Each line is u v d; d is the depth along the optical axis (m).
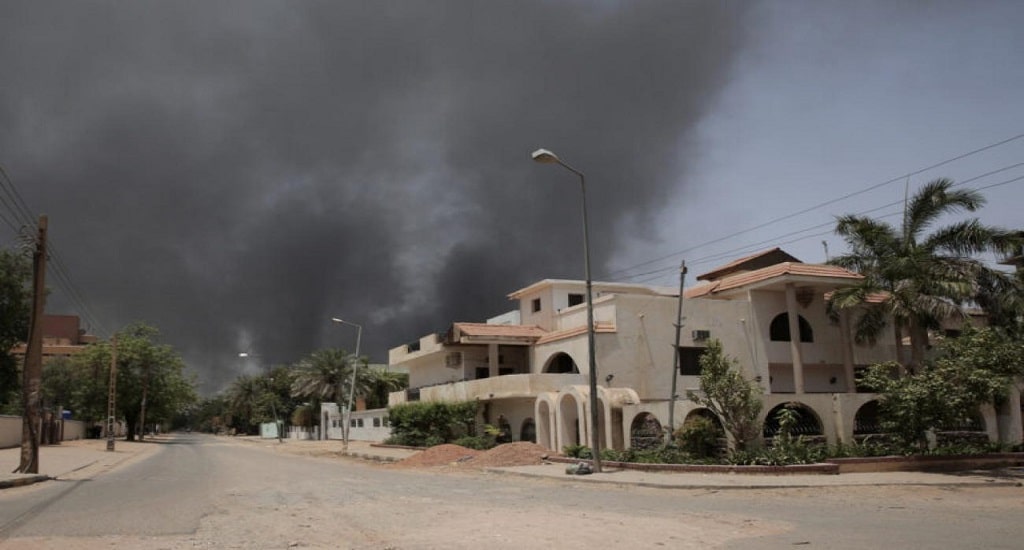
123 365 71.06
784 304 38.09
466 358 45.16
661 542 9.50
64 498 16.02
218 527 11.07
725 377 22.52
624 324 35.81
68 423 68.50
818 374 38.59
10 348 44.09
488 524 11.27
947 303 26.27
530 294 46.97
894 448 22.27
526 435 38.31
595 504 14.55
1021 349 21.19
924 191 27.11
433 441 41.66
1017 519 11.96
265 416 115.44
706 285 41.41
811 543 9.38
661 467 22.14
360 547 9.17
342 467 30.78
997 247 26.25
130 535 10.20
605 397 28.83
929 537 9.89
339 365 72.31
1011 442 27.84
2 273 41.88
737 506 14.15
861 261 28.11
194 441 89.75
